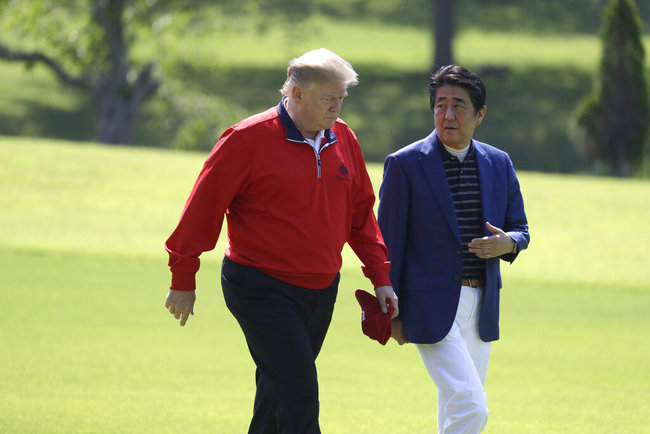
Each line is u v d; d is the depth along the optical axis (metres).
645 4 190.75
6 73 159.50
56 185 61.34
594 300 39.03
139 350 27.02
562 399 23.19
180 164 71.25
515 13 199.62
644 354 28.95
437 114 16.36
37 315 31.09
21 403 21.16
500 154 17.05
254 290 15.35
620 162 109.88
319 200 15.39
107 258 43.53
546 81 163.38
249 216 15.38
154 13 117.81
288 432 15.27
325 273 15.54
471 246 16.02
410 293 16.45
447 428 15.87
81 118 142.62
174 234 15.46
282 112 15.41
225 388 23.19
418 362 27.06
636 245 52.75
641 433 20.20
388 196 16.64
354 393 23.28
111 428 19.45
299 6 186.50
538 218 58.72
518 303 37.94
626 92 108.56
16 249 44.19
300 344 15.23
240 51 169.75
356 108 149.12
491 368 26.64
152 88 120.50
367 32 187.75
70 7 116.69
